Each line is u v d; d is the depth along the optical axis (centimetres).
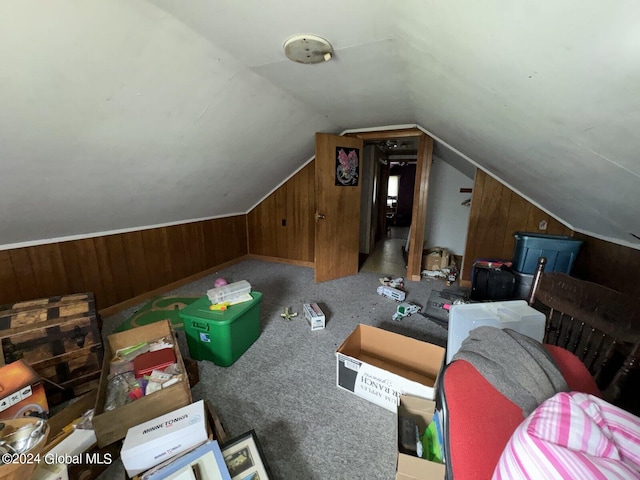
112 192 194
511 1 58
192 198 276
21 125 115
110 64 113
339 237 330
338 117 269
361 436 131
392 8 92
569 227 249
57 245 208
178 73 137
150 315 244
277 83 182
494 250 290
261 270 368
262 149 266
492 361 71
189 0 97
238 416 141
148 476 99
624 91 63
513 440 54
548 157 127
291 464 118
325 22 108
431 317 236
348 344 167
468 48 86
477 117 138
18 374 117
